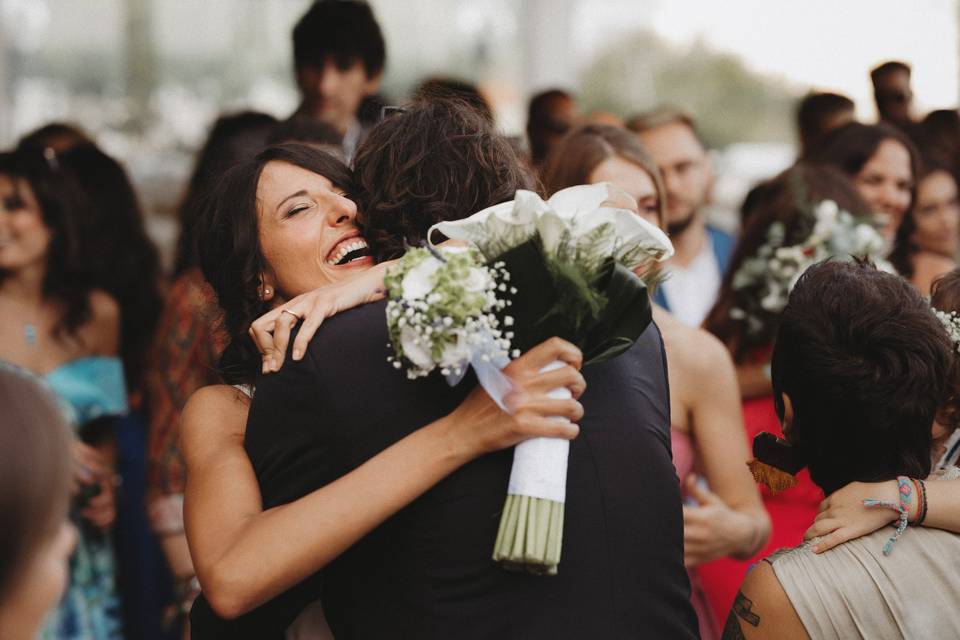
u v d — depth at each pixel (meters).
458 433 1.63
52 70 8.89
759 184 4.44
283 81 9.41
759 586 1.83
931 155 4.54
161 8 9.19
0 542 1.19
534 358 1.65
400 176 1.93
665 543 1.73
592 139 3.02
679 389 2.79
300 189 2.05
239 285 2.07
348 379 1.68
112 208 3.88
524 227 1.63
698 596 2.91
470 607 1.63
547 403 1.62
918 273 4.36
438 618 1.63
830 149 4.29
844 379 1.81
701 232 4.32
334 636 1.76
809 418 1.88
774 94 9.49
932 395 1.82
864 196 3.76
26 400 1.24
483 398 1.65
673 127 4.17
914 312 1.83
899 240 4.27
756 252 3.37
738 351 3.28
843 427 1.84
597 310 1.63
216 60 9.33
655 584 1.70
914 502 1.80
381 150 1.98
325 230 2.04
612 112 9.30
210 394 1.99
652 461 1.75
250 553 1.61
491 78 8.46
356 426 1.67
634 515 1.70
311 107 4.48
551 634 1.62
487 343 1.58
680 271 4.23
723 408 2.80
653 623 1.67
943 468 2.02
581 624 1.63
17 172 3.53
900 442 1.84
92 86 9.04
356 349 1.70
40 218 3.54
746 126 9.52
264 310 2.11
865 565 1.79
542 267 1.63
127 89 9.12
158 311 3.93
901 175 4.16
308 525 1.60
